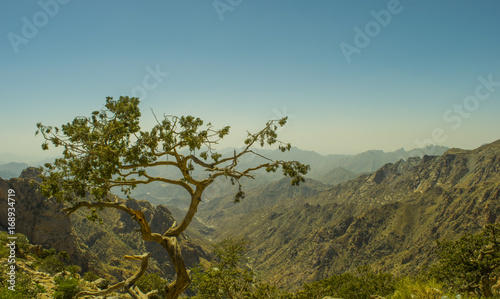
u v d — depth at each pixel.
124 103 11.30
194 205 11.27
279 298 38.03
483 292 15.85
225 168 11.19
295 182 11.20
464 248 30.66
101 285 27.12
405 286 10.65
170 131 11.26
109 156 10.16
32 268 28.45
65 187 10.45
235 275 32.84
